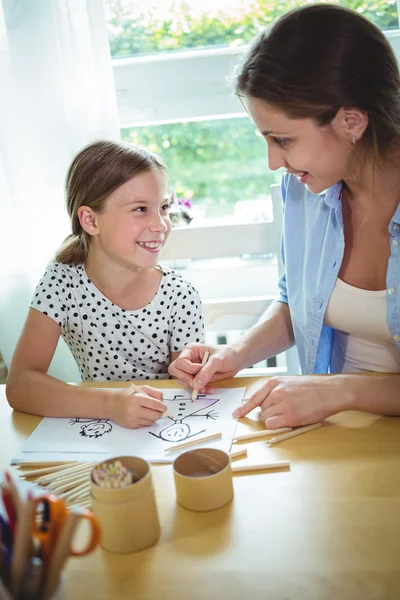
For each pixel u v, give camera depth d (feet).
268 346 3.98
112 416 3.17
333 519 2.28
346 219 3.76
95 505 2.20
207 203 6.29
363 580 1.99
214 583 2.03
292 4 5.65
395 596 1.92
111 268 4.25
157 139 6.15
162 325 4.37
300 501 2.39
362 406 2.96
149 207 4.05
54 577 1.78
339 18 2.86
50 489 2.57
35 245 5.59
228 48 5.77
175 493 2.51
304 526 2.25
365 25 2.91
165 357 4.47
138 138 6.15
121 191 3.99
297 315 4.01
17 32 5.22
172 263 5.97
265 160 6.11
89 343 4.33
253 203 6.21
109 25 5.82
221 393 3.37
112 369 4.38
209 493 2.37
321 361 4.12
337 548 2.13
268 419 2.92
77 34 5.20
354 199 3.65
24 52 5.25
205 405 3.24
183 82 5.84
